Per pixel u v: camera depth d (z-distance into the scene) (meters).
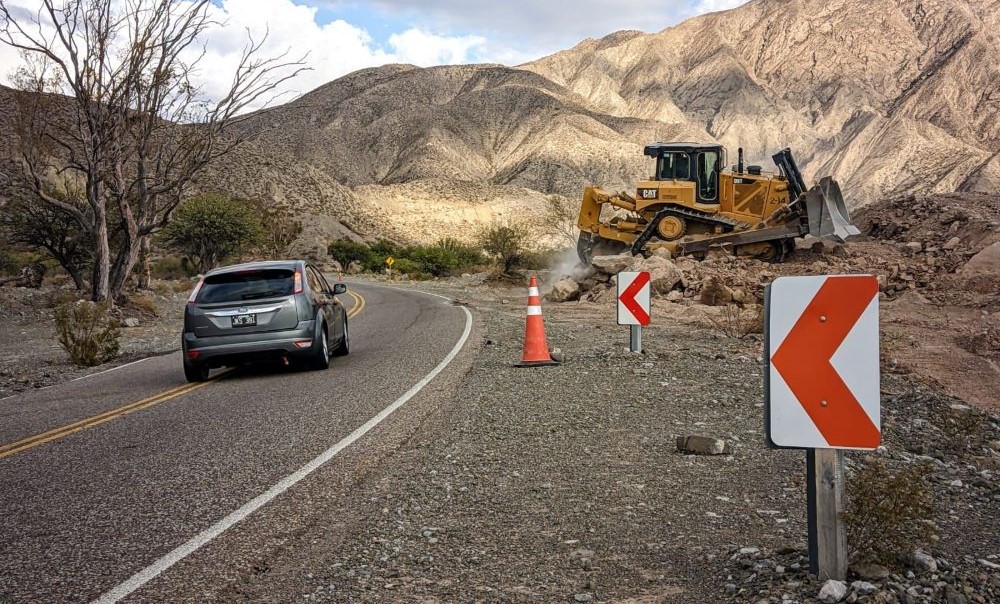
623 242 29.25
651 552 4.60
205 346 12.06
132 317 28.86
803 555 4.26
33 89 28.31
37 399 11.73
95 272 29.31
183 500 5.86
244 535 5.01
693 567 4.35
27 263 51.47
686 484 5.96
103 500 5.96
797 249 27.75
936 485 6.03
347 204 138.00
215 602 4.02
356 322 21.92
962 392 11.10
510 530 5.02
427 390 10.13
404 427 8.01
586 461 6.65
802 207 26.14
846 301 3.69
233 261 62.84
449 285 44.31
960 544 4.72
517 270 44.66
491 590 4.12
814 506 3.86
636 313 12.63
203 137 30.72
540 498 5.66
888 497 4.03
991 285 21.03
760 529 4.95
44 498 6.11
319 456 6.98
